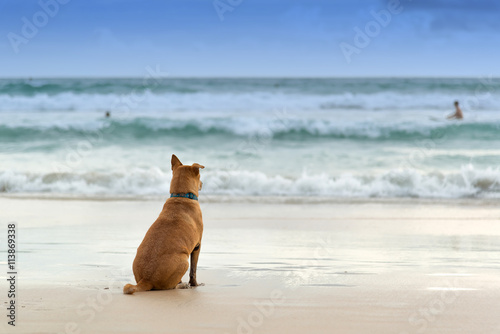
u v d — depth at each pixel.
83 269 6.14
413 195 13.64
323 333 3.84
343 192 13.86
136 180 14.48
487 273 5.95
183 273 5.09
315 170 16.48
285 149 19.95
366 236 8.45
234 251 7.29
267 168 16.83
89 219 9.90
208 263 6.54
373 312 4.37
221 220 9.93
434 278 5.68
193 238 5.25
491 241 8.06
